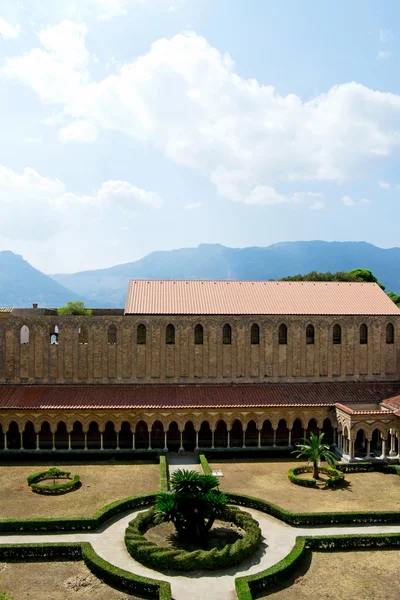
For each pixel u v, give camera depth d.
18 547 35.38
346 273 136.50
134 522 38.84
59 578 32.91
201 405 62.09
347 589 31.86
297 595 31.19
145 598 30.75
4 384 66.19
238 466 57.69
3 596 30.53
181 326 67.56
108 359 67.00
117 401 62.44
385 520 41.75
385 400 64.50
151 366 67.19
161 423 65.44
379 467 56.16
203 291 73.31
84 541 37.72
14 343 66.25
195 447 63.12
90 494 47.50
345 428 60.34
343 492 48.69
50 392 64.25
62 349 66.56
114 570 32.44
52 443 64.56
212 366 68.00
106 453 59.94
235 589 30.97
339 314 69.81
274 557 35.47
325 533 39.56
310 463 58.97
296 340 69.31
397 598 30.81
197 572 33.38
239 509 42.44
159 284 74.44
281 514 42.00
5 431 60.84
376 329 70.69
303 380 69.25
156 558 33.69
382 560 35.72
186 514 37.56
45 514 42.47
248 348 68.50
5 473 54.28
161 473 51.34
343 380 69.88
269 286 76.50
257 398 64.25
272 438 67.44
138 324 67.12
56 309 94.25
